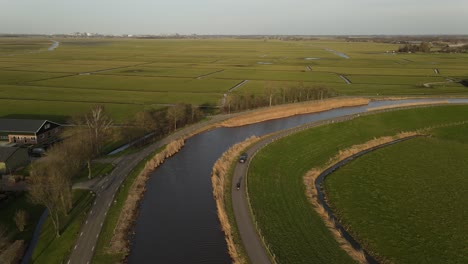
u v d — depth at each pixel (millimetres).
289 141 105562
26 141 100375
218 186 75438
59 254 53844
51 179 65875
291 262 52531
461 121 131250
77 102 154375
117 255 54438
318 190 78875
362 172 88000
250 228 60500
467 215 68438
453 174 86812
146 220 65250
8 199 69000
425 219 67000
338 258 54219
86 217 63688
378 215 68438
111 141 106188
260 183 78625
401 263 55000
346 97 170250
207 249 56906
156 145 103000
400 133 119312
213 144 107312
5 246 55219
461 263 55031
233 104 146375
